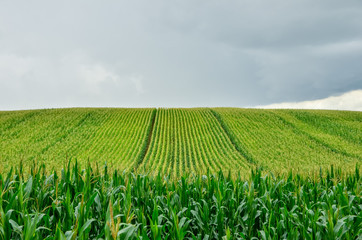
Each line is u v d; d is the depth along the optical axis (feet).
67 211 13.19
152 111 217.36
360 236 14.33
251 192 16.85
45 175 21.13
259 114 212.23
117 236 10.25
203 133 161.68
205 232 15.33
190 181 24.93
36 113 198.70
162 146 132.98
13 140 137.90
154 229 11.66
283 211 15.98
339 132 174.81
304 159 121.39
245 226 17.03
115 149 125.59
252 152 129.70
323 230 13.84
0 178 17.42
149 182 21.20
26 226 10.86
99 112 205.87
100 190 18.06
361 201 20.67
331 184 25.94
